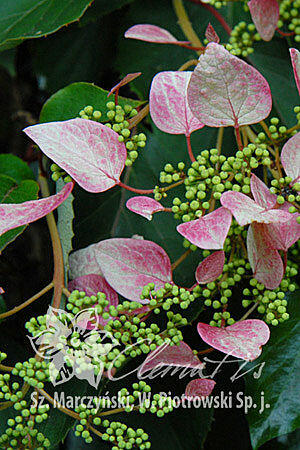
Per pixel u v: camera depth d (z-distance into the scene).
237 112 0.54
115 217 0.62
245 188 0.53
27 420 0.53
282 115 0.64
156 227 0.62
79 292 0.54
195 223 0.53
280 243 0.54
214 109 0.54
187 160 0.63
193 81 0.53
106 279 0.55
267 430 0.56
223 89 0.53
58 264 0.56
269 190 0.54
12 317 0.63
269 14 0.60
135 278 0.55
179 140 0.63
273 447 0.61
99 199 0.62
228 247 0.55
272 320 0.54
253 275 0.55
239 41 0.63
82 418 0.53
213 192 0.55
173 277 0.60
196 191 0.54
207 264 0.54
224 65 0.53
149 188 0.63
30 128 0.53
